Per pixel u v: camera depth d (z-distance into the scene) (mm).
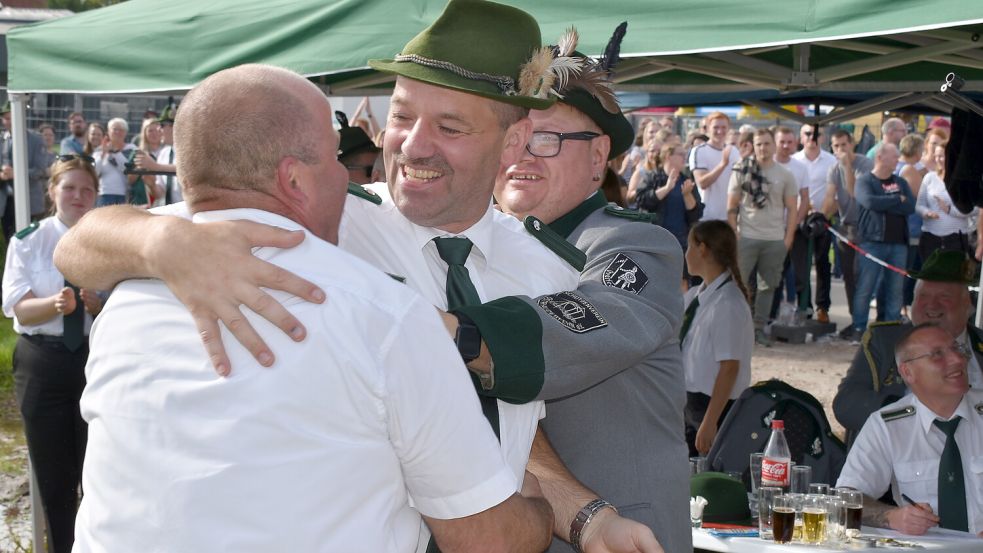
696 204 10906
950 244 10281
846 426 4789
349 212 1906
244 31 3924
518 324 1729
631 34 3105
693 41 3002
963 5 2566
